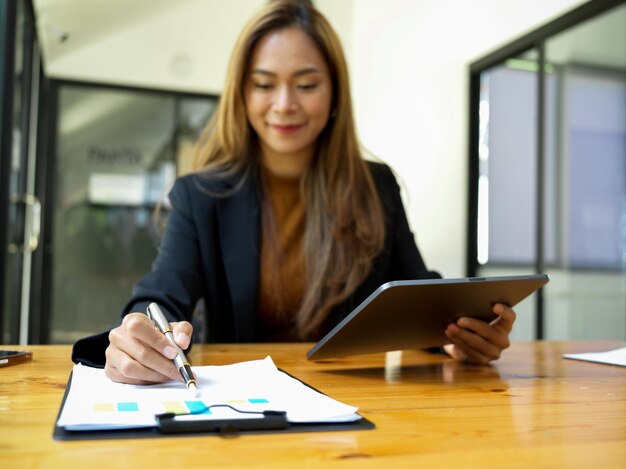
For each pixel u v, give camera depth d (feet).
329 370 3.35
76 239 19.03
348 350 3.45
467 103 16.12
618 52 11.85
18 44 10.64
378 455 1.73
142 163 19.38
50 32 16.15
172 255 4.55
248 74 4.94
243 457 1.69
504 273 15.10
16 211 12.01
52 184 18.74
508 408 2.42
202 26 19.19
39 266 18.51
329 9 18.79
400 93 17.30
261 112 4.90
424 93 16.70
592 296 12.55
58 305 18.88
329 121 5.16
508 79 15.01
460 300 3.26
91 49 18.63
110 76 18.76
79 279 19.04
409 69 17.04
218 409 2.09
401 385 2.92
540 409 2.40
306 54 4.83
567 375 3.30
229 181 4.94
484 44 15.07
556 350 4.44
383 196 5.40
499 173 15.34
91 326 19.08
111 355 2.60
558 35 13.33
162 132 19.44
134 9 17.13
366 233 5.03
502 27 14.32
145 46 18.93
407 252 5.34
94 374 2.77
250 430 1.94
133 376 2.51
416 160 16.89
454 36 15.70
